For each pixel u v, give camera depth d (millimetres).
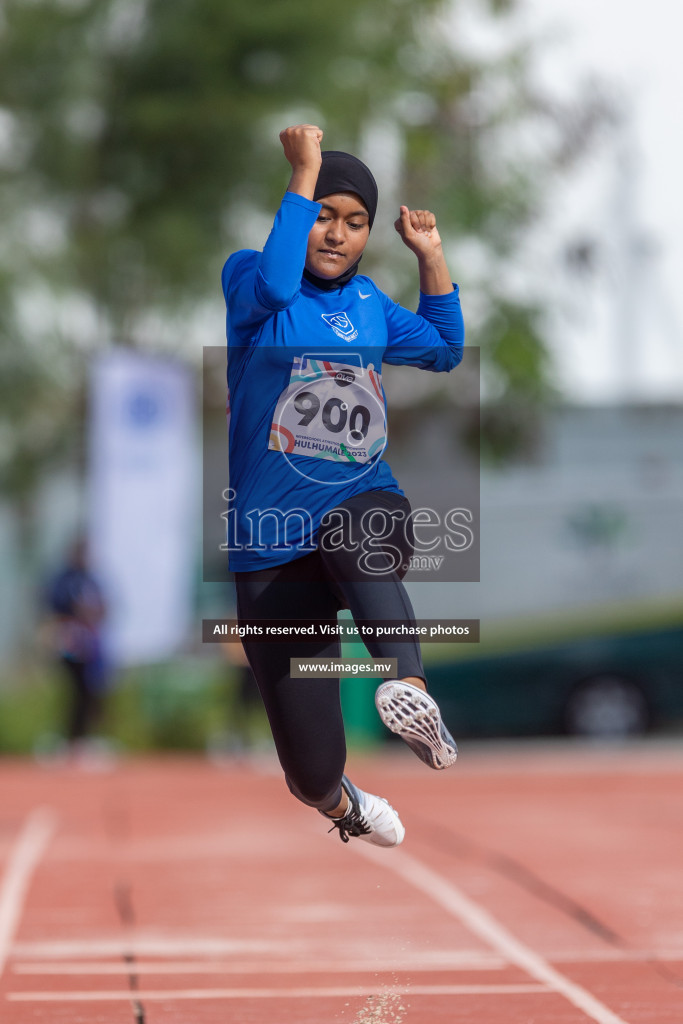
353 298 13039
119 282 64562
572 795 39188
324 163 12711
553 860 27047
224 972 17391
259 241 64938
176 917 21344
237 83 62562
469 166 67625
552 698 56344
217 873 25750
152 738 54281
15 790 40969
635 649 56281
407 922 20906
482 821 33344
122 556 51219
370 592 12258
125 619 51031
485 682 56344
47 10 63188
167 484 52281
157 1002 15664
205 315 65062
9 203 63844
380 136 65438
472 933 20000
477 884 24391
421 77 66438
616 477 63875
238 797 39125
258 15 61312
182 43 61812
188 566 54594
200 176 63469
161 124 61469
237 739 49812
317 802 13219
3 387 64688
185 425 52938
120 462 51406
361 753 53844
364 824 13797
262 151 63469
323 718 12719
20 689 57719
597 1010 15086
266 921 20984
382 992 16109
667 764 48250
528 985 16500
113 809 36438
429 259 13734
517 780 43312
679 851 28250
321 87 62469
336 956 18391
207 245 63406
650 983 16609
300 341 12695
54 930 20312
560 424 65312
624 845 29141
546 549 61938
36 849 29094
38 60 62938
